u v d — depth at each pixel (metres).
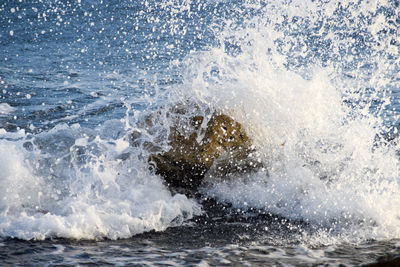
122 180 16.28
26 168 15.55
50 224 12.92
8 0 97.69
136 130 17.84
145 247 12.19
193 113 17.80
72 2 91.50
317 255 11.73
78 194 15.02
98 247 12.06
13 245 11.85
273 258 11.52
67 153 17.06
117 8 83.44
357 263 11.16
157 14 33.94
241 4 34.31
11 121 25.19
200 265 11.04
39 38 61.25
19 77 37.59
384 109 26.28
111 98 31.16
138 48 50.41
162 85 34.84
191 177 16.84
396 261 10.83
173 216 14.49
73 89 33.75
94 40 58.41
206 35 42.88
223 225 14.07
